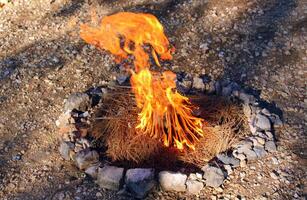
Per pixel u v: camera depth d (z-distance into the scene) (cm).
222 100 250
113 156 231
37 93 277
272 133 243
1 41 315
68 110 253
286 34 302
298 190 221
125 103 250
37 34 318
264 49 293
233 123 242
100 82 279
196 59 290
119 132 238
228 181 224
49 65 294
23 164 239
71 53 301
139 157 229
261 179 225
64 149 236
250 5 326
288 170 229
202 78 270
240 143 235
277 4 325
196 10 326
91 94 259
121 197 220
